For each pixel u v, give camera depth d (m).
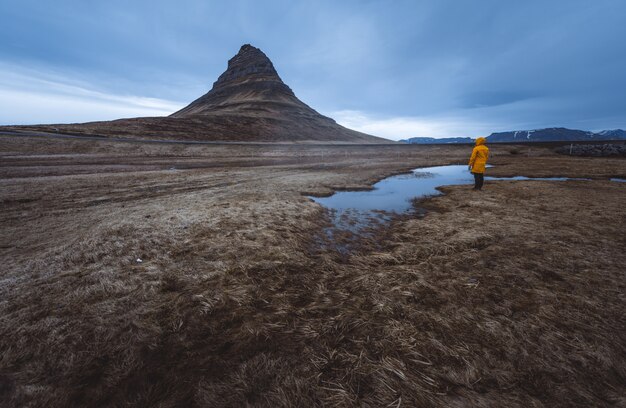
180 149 50.50
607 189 13.89
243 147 59.09
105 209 10.34
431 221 9.12
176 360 3.14
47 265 5.51
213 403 2.61
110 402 2.63
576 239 6.60
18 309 4.03
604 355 3.00
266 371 2.95
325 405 2.57
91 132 66.38
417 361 3.03
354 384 2.79
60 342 3.36
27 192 13.21
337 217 10.43
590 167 25.14
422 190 16.50
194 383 2.83
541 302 4.05
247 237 7.35
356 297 4.50
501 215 9.27
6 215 9.33
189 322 3.82
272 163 35.03
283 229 8.34
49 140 42.28
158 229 7.86
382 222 9.75
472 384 2.75
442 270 5.30
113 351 3.25
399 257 6.23
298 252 6.57
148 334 3.54
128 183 16.77
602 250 5.91
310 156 51.38
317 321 3.85
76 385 2.80
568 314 3.75
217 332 3.63
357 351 3.25
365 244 7.52
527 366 2.92
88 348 3.28
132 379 2.89
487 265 5.40
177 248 6.49
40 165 25.11
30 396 2.68
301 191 15.60
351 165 32.84
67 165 26.02
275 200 12.60
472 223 8.45
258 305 4.30
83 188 14.70
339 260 6.38
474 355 3.09
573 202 10.84
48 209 10.26
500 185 16.11
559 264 5.29
